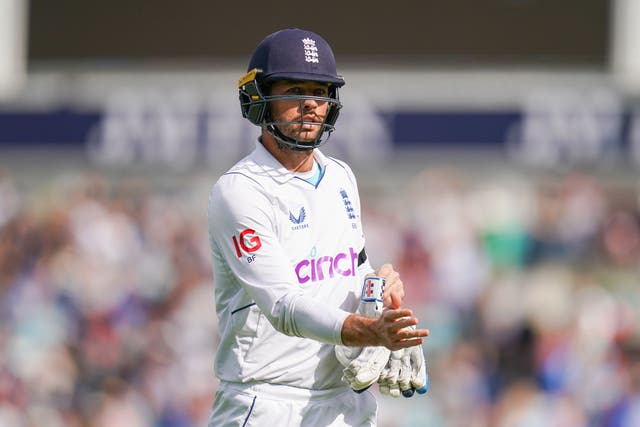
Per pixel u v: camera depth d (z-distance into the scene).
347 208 13.45
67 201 46.88
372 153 46.66
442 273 40.00
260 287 12.52
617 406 33.84
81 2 50.06
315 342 13.09
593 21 48.56
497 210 42.94
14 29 51.22
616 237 42.69
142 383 37.47
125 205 46.38
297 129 12.82
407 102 46.59
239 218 12.69
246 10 48.88
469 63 48.56
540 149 46.16
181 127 47.12
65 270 42.28
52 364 38.62
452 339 37.81
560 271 40.72
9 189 47.62
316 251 13.03
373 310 12.69
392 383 13.27
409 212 44.66
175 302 40.81
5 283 43.47
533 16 48.56
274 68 12.70
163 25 49.50
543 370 35.28
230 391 13.26
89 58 50.12
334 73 12.96
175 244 43.62
